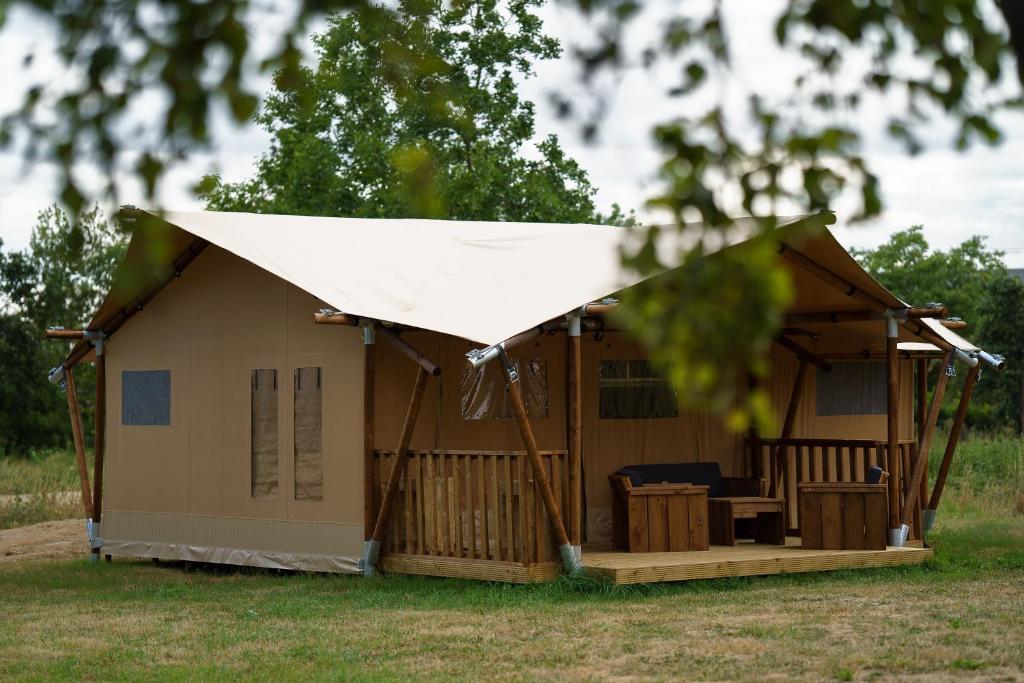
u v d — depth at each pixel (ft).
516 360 43.96
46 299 121.08
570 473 37.40
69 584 43.32
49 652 29.73
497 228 48.93
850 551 41.34
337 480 41.93
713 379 8.78
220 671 26.81
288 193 94.79
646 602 34.73
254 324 45.14
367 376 40.63
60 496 73.46
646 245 8.89
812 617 31.71
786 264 41.70
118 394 50.39
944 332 48.98
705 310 8.73
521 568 36.83
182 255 47.47
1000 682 23.77
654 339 8.82
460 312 38.83
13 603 38.68
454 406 42.60
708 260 8.84
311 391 42.91
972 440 93.76
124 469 49.96
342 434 41.81
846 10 10.36
